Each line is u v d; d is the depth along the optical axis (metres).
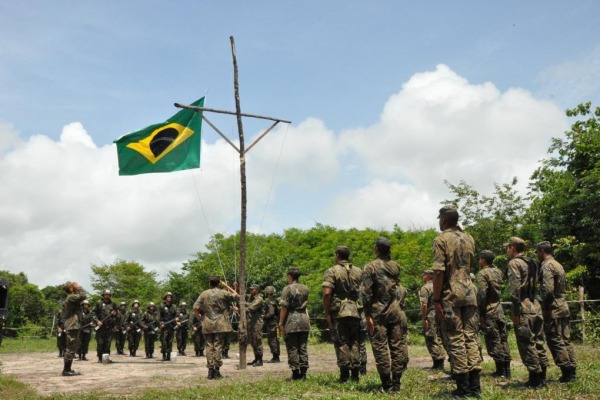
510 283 7.75
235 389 8.48
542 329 7.81
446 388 7.63
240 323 12.96
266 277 27.62
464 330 6.71
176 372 12.57
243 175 13.36
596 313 17.33
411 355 14.77
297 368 9.30
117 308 19.62
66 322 12.19
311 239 33.59
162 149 13.43
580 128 20.69
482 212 22.22
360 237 31.14
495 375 9.12
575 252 18.23
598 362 10.41
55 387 9.99
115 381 10.77
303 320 9.38
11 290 39.88
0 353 22.11
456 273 6.74
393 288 7.58
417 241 28.17
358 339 8.58
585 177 18.84
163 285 42.00
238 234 33.59
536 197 21.56
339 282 8.51
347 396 7.13
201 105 13.43
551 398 6.74
